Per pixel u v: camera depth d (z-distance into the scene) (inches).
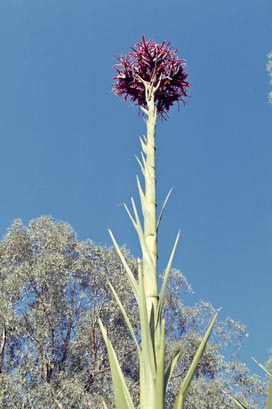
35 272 448.1
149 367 69.4
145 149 103.1
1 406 346.0
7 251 483.2
